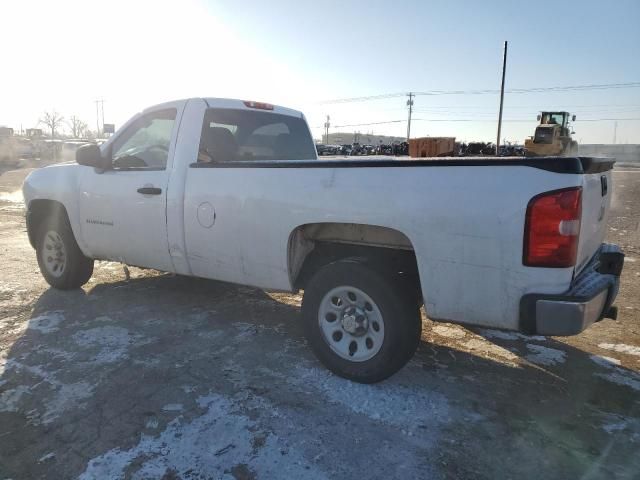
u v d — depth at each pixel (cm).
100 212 477
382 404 317
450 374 362
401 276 333
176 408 307
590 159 279
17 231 938
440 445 276
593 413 312
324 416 302
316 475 249
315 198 336
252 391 330
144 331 432
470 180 285
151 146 459
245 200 371
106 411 303
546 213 266
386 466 257
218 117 447
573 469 257
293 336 428
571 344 423
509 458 266
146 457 261
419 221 299
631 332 451
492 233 279
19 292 543
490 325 291
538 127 2931
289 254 359
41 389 329
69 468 252
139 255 459
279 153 519
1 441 274
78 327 440
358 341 344
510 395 333
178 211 413
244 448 269
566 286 271
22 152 4103
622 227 1038
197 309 493
